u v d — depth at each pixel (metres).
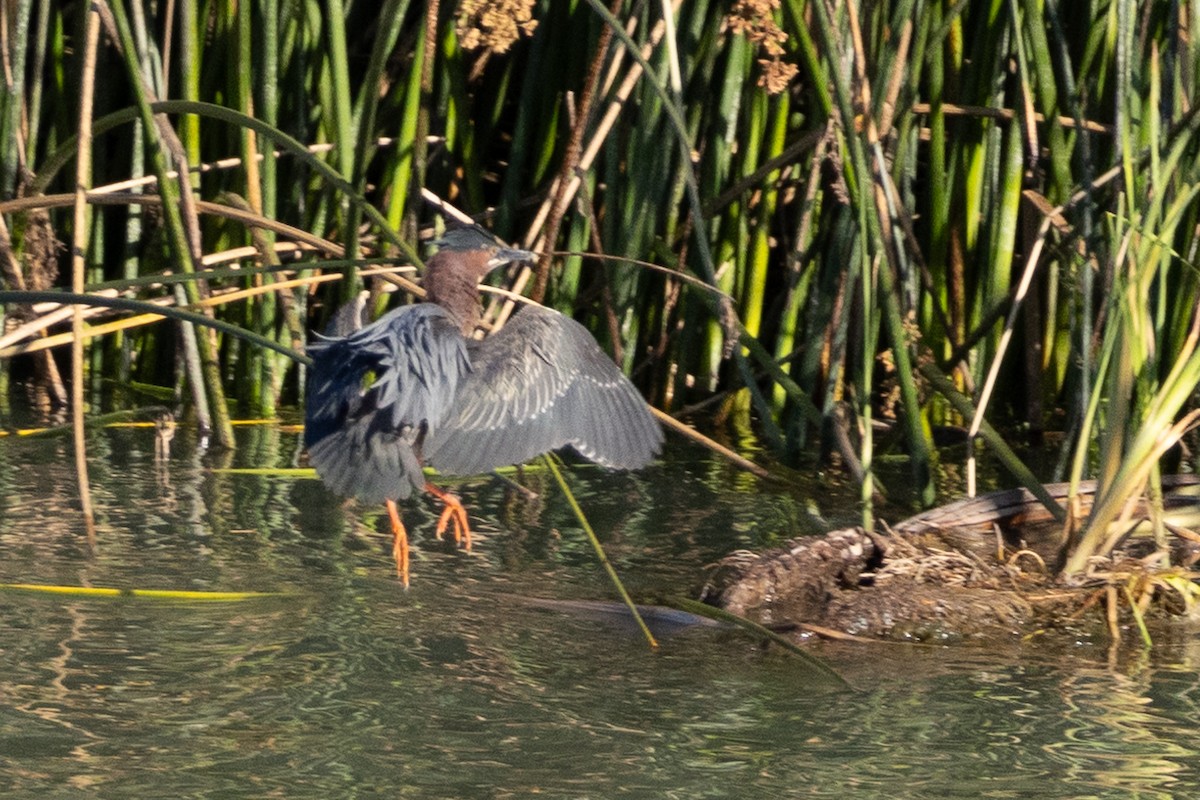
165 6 14.09
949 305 13.39
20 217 13.86
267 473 11.70
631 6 12.78
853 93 11.31
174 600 8.68
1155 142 9.53
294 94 13.80
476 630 8.41
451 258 8.13
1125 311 9.18
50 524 10.02
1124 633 8.77
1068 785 6.56
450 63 13.55
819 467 12.35
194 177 13.47
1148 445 9.07
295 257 13.93
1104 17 12.09
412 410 6.81
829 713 7.39
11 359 15.16
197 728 6.93
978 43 12.85
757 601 9.01
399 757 6.69
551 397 7.32
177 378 14.13
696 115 13.10
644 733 7.06
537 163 13.86
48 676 7.48
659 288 14.02
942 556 9.37
